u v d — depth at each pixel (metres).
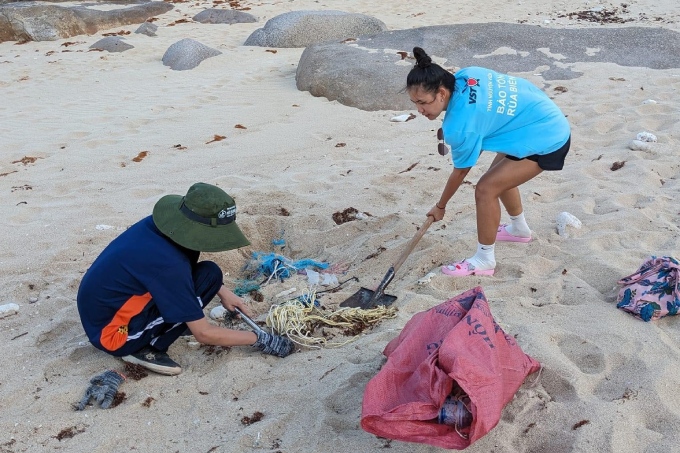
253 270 4.48
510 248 4.43
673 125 6.50
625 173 5.52
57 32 12.95
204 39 12.33
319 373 3.29
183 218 3.11
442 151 3.78
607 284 3.93
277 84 9.14
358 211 5.12
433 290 3.98
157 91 9.09
